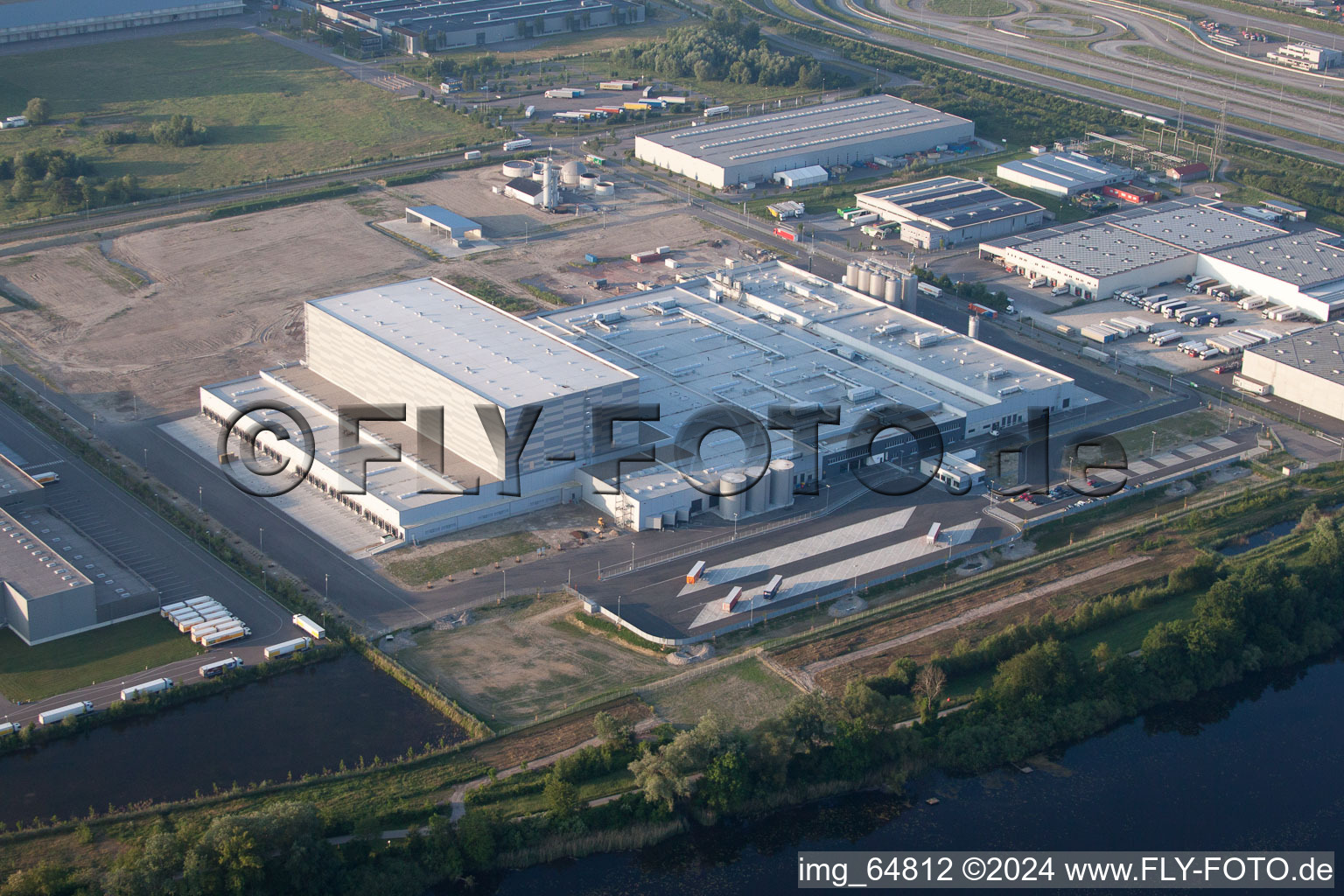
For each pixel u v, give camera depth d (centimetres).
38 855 16688
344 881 16325
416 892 16650
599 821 17525
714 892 16988
